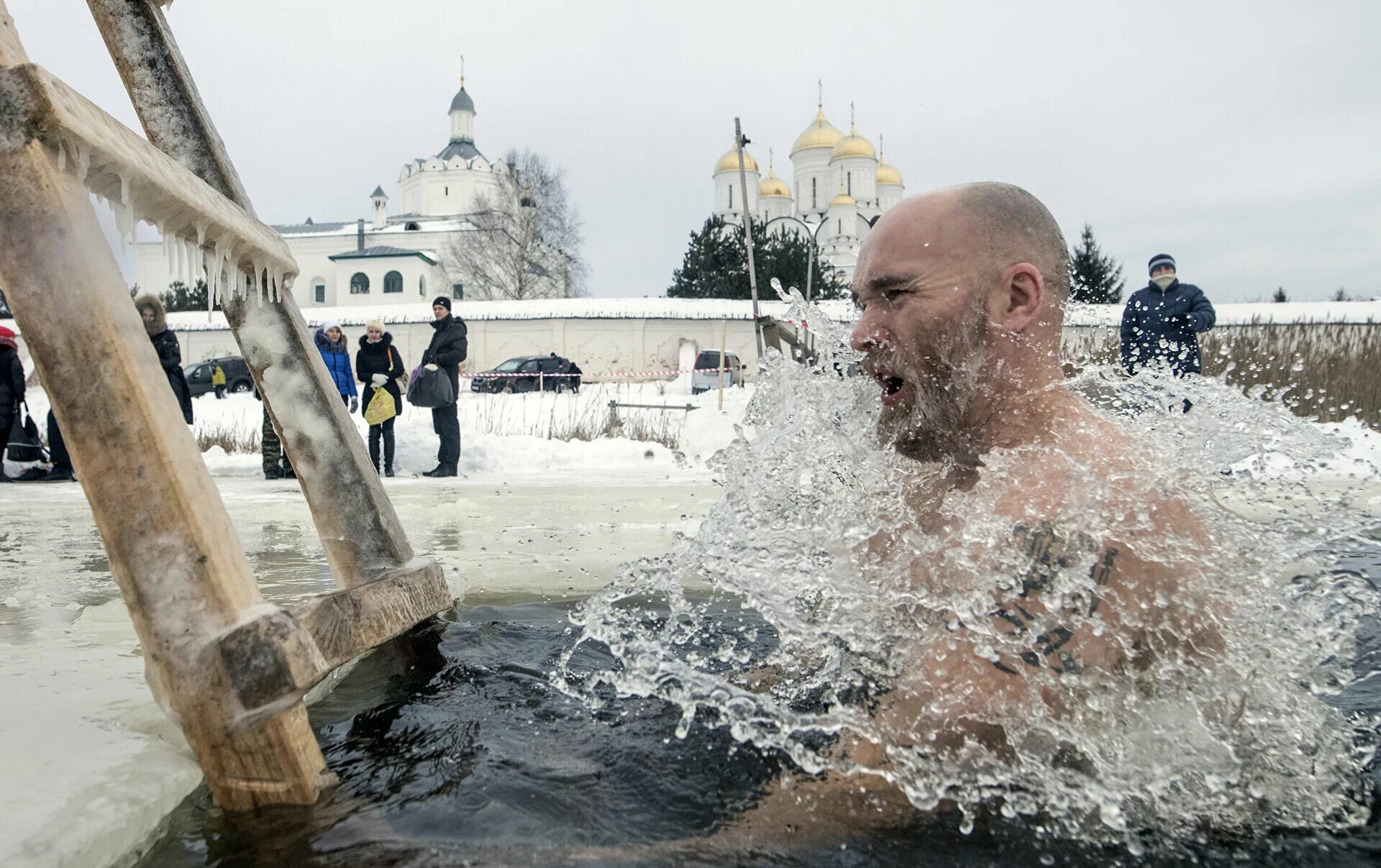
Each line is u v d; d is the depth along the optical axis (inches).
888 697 48.1
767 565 59.0
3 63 40.6
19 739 44.4
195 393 925.8
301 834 38.1
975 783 42.3
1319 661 51.1
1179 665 45.5
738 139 375.9
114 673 57.6
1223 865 36.3
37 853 33.0
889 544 53.9
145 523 40.7
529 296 1915.6
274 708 39.9
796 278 1263.5
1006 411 50.9
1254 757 44.7
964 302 50.4
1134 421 54.9
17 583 99.7
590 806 40.5
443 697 55.1
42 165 40.4
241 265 65.6
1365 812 40.8
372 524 70.8
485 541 127.5
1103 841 37.8
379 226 2490.2
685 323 1246.3
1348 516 57.1
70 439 40.8
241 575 42.3
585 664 61.7
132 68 67.6
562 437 496.7
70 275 40.6
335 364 348.5
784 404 63.4
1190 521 47.2
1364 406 299.7
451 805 40.5
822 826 38.7
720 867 35.3
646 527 145.9
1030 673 44.8
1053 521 46.4
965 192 51.9
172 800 40.2
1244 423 59.3
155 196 49.9
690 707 50.9
